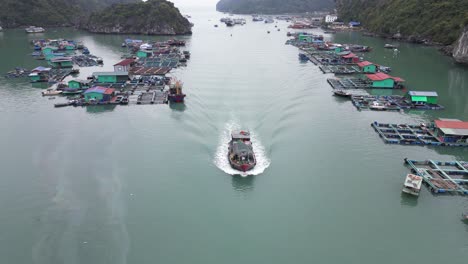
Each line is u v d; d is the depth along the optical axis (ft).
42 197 180.65
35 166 209.77
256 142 233.76
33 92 360.69
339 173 203.10
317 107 309.42
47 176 199.31
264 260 142.51
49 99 337.72
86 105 318.24
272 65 488.02
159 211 170.40
